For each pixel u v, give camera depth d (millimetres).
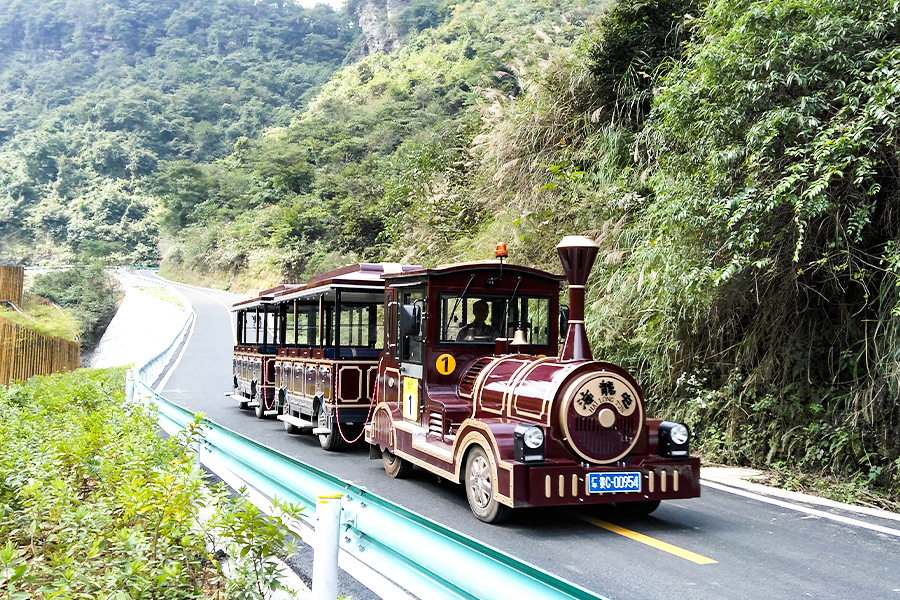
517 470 6219
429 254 20609
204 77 148125
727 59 9125
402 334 8391
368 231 41938
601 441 6508
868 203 8453
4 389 11828
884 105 7461
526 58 19109
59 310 37812
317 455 10875
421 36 102188
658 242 10648
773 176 9023
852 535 6543
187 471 4984
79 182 105750
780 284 9664
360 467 9852
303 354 13062
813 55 8562
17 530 4781
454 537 3268
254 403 15906
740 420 10039
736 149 8992
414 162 25234
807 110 8539
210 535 4820
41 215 97750
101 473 5742
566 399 6469
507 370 7543
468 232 19875
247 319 17969
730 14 9727
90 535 4453
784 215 9008
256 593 3961
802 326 9781
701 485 8727
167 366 26656
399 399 9148
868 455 8375
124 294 66562
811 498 8086
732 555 5875
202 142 119625
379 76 90688
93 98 127188
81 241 92812
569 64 17344
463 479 7246
